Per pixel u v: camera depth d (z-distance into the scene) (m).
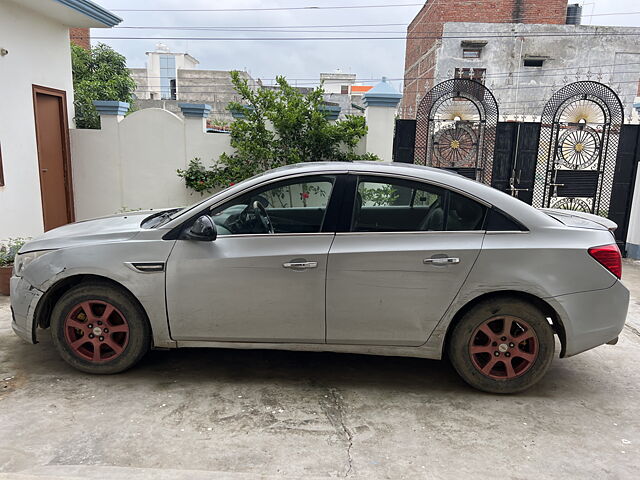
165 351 4.32
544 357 3.54
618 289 3.47
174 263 3.53
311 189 3.62
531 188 8.05
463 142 8.03
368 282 3.46
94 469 2.63
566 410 3.46
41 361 4.02
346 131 7.49
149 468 2.67
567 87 7.91
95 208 8.53
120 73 15.95
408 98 28.42
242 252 3.50
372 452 2.91
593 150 8.09
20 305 3.73
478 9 23.22
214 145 8.19
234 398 3.50
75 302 3.67
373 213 3.55
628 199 8.23
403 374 3.98
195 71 40.31
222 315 3.56
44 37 7.64
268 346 3.65
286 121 7.35
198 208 3.62
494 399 3.59
